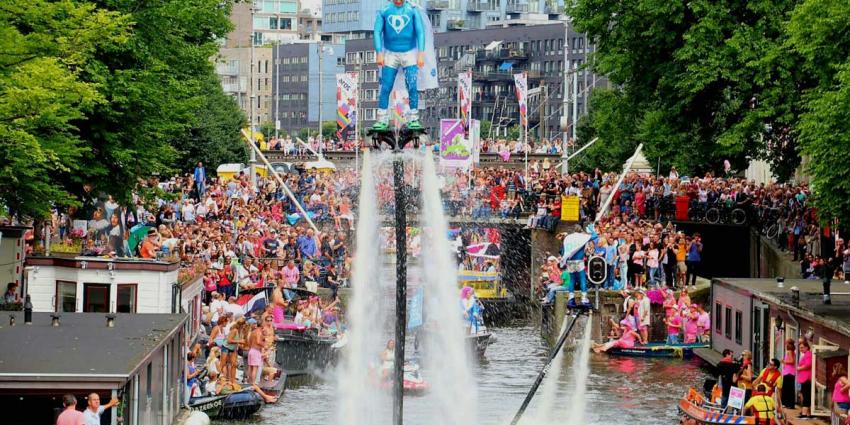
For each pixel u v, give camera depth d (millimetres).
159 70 110562
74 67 98625
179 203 158875
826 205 108125
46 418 67688
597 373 115562
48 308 92625
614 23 152000
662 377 113625
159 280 91688
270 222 153250
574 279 129750
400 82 58219
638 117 157000
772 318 96688
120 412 65375
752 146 141625
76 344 71438
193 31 119188
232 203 170875
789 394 87188
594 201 163625
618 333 126562
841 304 90125
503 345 134375
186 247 122875
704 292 135375
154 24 111438
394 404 59375
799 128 112750
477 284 155625
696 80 138250
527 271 173000
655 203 154750
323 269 137625
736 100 142125
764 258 142750
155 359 75938
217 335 99062
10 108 77875
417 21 57938
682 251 133625
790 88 135500
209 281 118562
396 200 58844
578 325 128125
